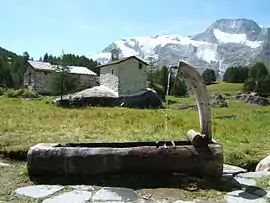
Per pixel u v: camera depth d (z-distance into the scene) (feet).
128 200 15.08
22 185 17.25
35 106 90.68
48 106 96.53
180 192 16.14
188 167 17.87
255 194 15.87
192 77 18.53
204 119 18.60
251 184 17.39
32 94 132.46
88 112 73.31
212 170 17.88
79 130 39.17
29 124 44.42
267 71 295.89
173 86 187.62
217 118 70.08
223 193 16.02
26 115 59.98
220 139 33.09
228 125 50.16
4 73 207.41
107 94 121.80
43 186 17.01
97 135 33.99
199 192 16.14
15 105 89.04
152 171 17.90
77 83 140.77
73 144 20.10
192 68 18.48
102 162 17.93
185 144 19.84
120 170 17.92
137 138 31.37
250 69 312.71
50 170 18.15
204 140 18.17
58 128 40.83
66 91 127.65
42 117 57.41
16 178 18.45
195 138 18.13
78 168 17.97
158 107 114.42
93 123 49.06
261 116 76.13
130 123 50.29
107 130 40.11
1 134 32.71
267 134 39.88
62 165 18.04
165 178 17.66
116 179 17.70
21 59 265.13
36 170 18.25
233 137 35.37
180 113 78.18
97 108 95.45
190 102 138.41
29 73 165.78
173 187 16.76
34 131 36.58
